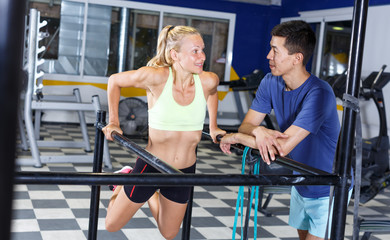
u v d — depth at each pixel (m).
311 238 2.09
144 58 9.37
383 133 5.90
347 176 1.15
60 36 8.79
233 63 9.95
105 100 9.15
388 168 5.85
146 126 8.01
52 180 0.90
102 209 4.18
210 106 2.30
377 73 6.17
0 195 0.21
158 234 3.61
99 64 9.10
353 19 1.09
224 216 4.23
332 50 8.77
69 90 8.94
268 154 1.71
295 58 1.86
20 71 0.21
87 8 8.87
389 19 7.06
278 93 2.06
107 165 5.79
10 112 0.20
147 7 9.21
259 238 3.70
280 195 5.26
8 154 0.21
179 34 2.02
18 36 0.20
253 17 9.91
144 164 2.21
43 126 8.70
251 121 2.16
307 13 9.09
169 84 2.07
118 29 9.12
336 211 1.15
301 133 1.81
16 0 0.20
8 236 0.21
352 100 1.11
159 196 2.21
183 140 2.19
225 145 2.09
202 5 9.56
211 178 1.00
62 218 3.80
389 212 4.78
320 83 1.91
